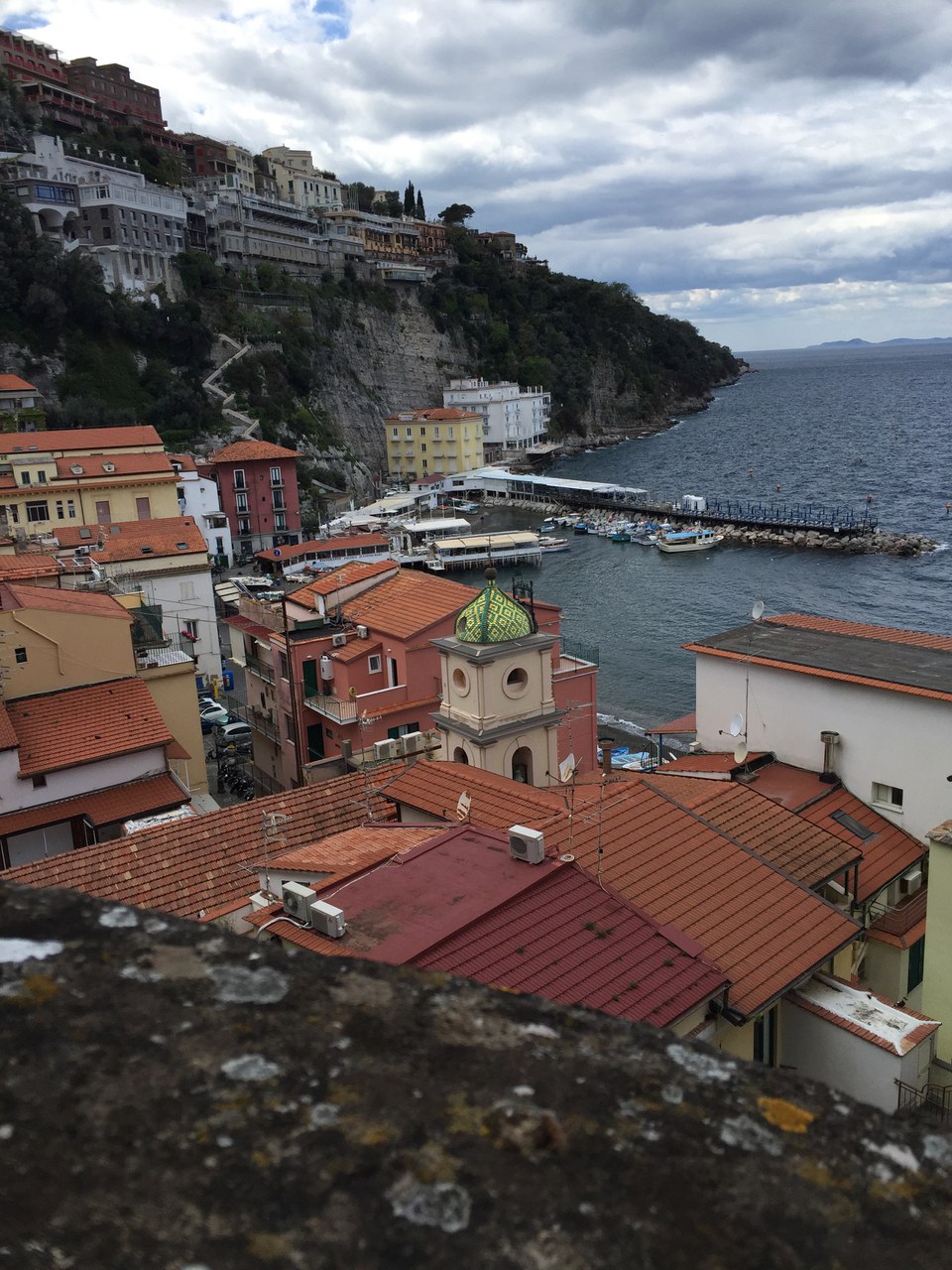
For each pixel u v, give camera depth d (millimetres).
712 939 22828
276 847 32312
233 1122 3941
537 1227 3682
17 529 99188
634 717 88312
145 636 56031
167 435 170500
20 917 4973
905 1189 4078
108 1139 3799
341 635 52281
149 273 189750
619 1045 4742
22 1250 3328
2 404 150000
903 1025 22609
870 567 138750
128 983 4625
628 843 25938
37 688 47031
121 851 31703
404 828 29250
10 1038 4211
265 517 160625
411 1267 3463
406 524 169000
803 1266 3682
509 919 20703
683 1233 3750
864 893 31656
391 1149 3930
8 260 166250
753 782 37969
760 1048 23078
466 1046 4582
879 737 36625
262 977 4820
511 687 36094
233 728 73938
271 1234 3506
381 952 19484
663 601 127062
